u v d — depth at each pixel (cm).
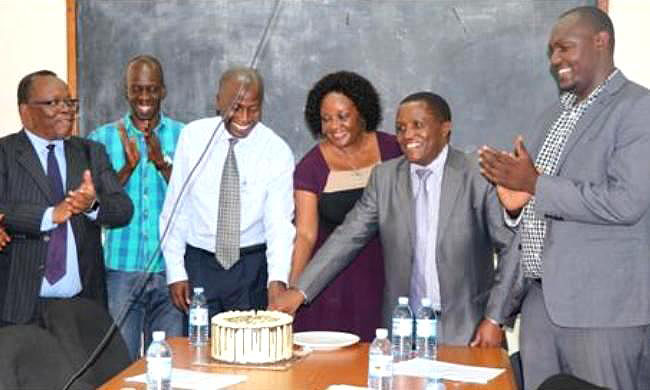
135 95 378
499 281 300
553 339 288
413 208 313
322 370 253
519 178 273
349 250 321
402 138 306
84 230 344
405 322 280
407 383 239
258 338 258
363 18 406
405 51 405
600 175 275
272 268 342
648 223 277
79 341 269
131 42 418
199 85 415
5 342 232
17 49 426
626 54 396
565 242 279
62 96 339
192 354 273
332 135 343
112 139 386
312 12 409
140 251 376
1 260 335
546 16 398
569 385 214
